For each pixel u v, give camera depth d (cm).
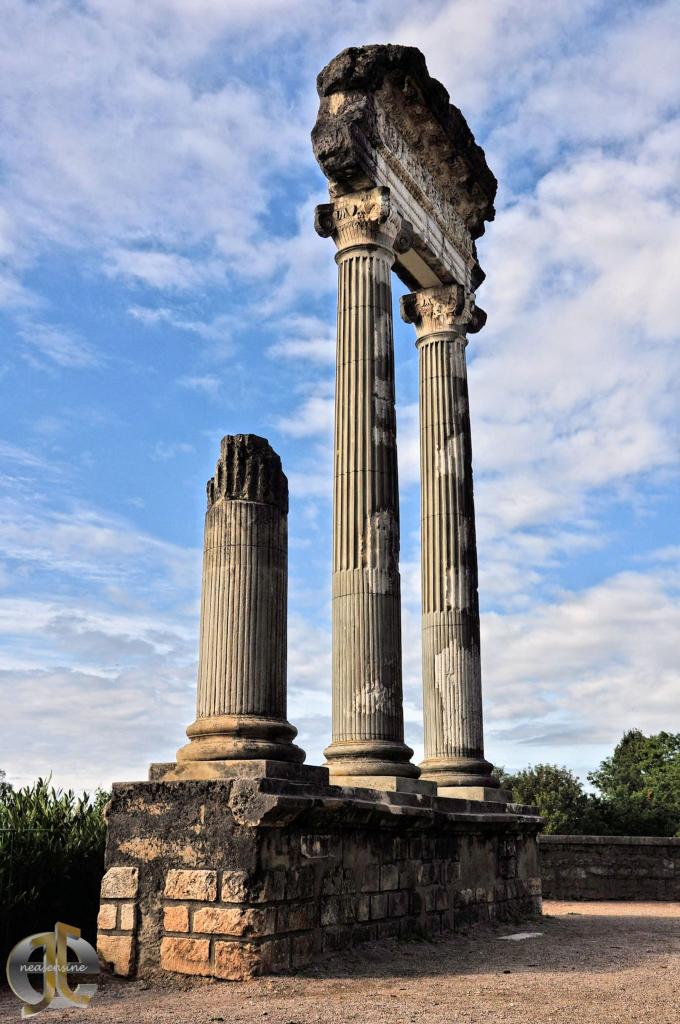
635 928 2203
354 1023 1066
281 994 1225
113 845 1409
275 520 1588
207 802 1362
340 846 1523
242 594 1530
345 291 2214
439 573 2475
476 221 2838
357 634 2008
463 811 2059
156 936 1348
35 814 1653
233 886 1312
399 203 2361
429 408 2619
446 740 2362
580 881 3306
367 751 1923
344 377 2166
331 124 2217
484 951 1694
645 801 8356
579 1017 1120
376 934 1611
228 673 1498
